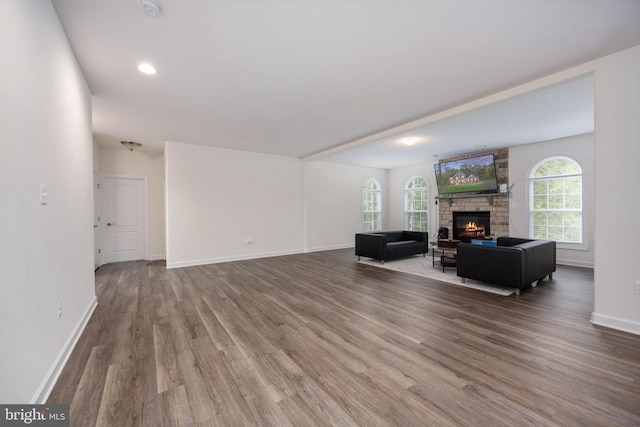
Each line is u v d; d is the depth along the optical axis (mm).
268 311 3033
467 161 6559
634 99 2371
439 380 1776
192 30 2105
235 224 6188
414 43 2293
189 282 4289
